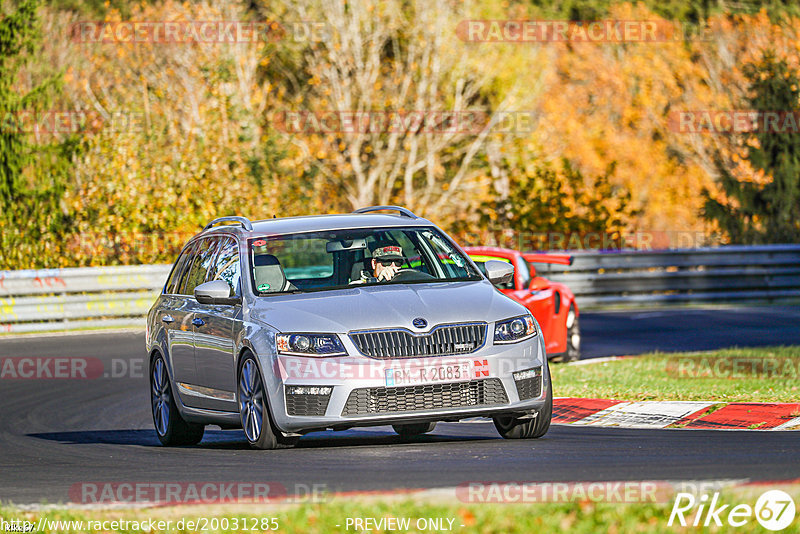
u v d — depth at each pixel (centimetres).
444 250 3900
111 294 8894
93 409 5331
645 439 3669
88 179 11288
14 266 10175
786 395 4581
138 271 8969
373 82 14788
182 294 4253
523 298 6028
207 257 4134
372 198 14900
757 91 15238
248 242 3866
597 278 10350
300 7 14838
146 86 13862
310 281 3769
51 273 8619
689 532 2205
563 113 16375
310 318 3447
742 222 14812
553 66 16325
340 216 4084
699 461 3044
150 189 11144
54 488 3112
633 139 17300
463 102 15200
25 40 12456
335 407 3344
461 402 3400
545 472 2917
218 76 13612
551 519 2317
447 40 15125
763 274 10856
